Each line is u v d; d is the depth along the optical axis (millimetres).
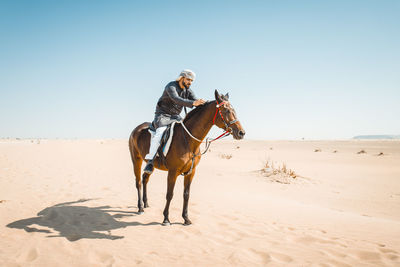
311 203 8508
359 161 22688
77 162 17141
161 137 4906
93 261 3471
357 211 7625
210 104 4559
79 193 7895
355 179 13516
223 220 5457
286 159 24453
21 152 22766
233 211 6254
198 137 4648
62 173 11969
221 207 6637
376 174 15180
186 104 4602
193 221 5363
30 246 3914
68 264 3365
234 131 4203
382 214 7293
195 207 6562
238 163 19922
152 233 4625
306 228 5090
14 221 5133
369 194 10070
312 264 3426
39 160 17141
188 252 3807
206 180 11820
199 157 5012
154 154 4832
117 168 14953
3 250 3754
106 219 5410
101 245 4012
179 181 11055
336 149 42250
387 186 11758
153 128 5375
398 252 3822
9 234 4414
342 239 4438
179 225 5102
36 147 31719
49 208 6086
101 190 8492
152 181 10898
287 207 7043
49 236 4355
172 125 4914
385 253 3777
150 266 3322
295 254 3754
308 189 10867
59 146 36719
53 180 10031
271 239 4379
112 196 7629
